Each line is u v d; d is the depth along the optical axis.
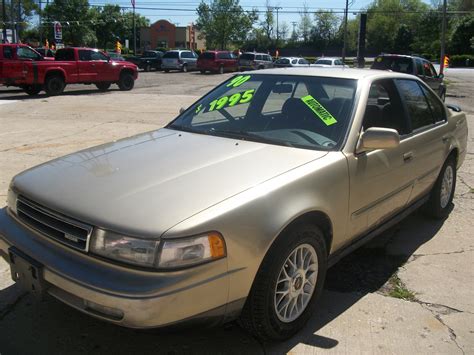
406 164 4.12
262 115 3.89
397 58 17.02
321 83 3.96
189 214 2.53
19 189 3.07
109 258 2.50
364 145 3.46
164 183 2.83
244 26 82.12
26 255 2.80
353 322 3.32
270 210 2.76
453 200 6.03
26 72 18.16
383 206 3.89
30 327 3.19
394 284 3.88
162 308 2.38
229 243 2.57
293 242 2.89
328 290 3.77
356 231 3.61
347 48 92.25
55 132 10.41
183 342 3.06
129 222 2.50
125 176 2.96
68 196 2.78
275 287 2.85
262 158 3.21
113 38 92.88
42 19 80.75
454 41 71.62
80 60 20.23
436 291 3.77
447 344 3.09
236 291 2.63
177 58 40.50
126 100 17.58
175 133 3.89
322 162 3.22
